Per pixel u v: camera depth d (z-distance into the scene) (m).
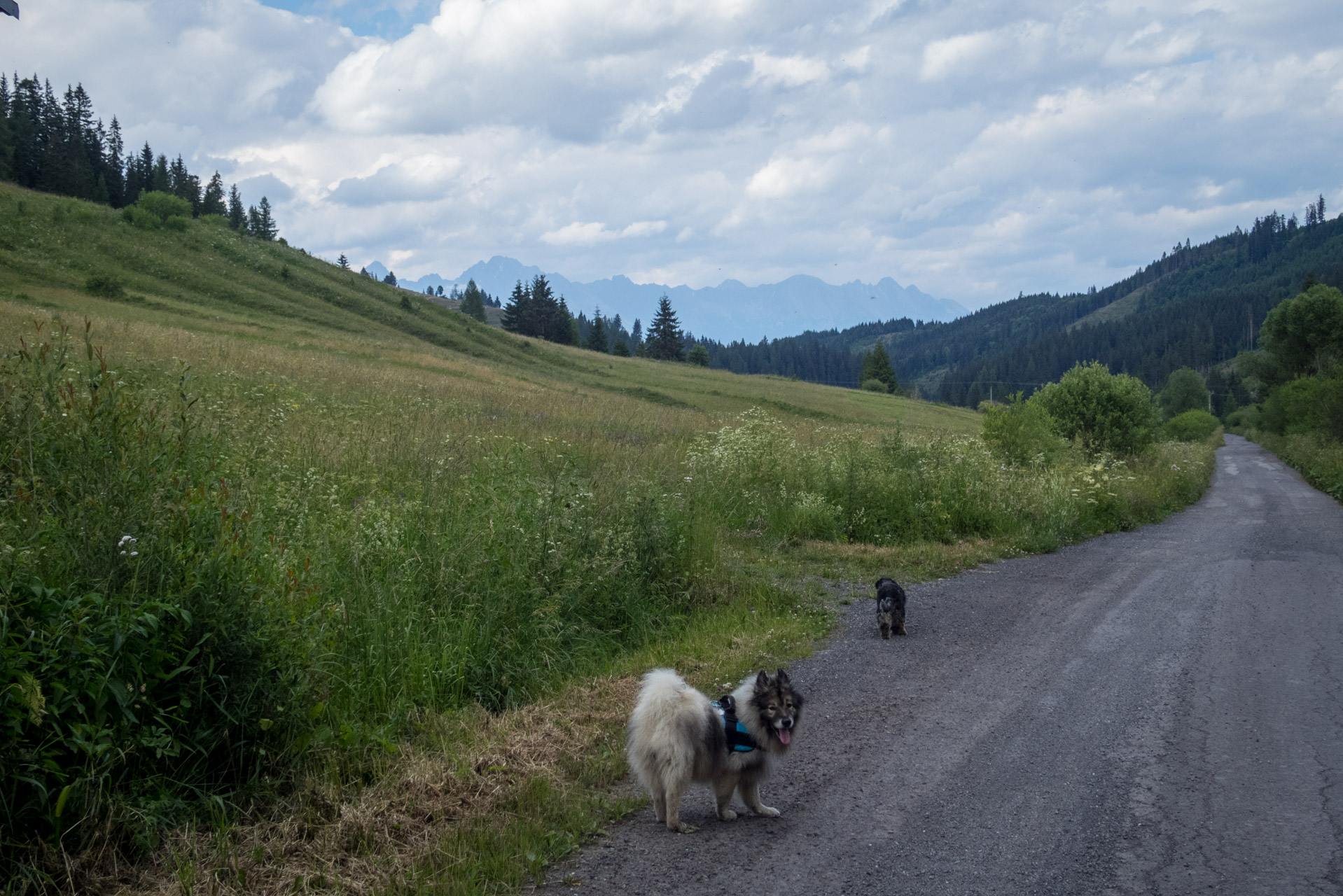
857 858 4.35
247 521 5.63
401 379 31.73
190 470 6.45
